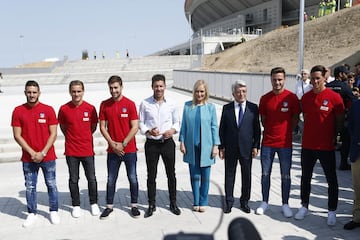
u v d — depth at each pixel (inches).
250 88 527.8
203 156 187.3
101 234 171.9
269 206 203.3
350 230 171.5
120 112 187.6
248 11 2876.5
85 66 1977.1
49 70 1919.3
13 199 223.6
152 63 1989.4
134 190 193.6
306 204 188.5
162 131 186.9
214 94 690.2
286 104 184.5
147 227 178.1
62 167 294.0
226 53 1939.0
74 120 188.4
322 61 1200.2
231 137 189.6
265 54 1596.9
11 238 169.6
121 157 190.9
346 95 242.1
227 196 194.5
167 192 231.0
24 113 179.9
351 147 168.4
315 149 177.5
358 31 1232.8
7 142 340.2
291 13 2536.9
